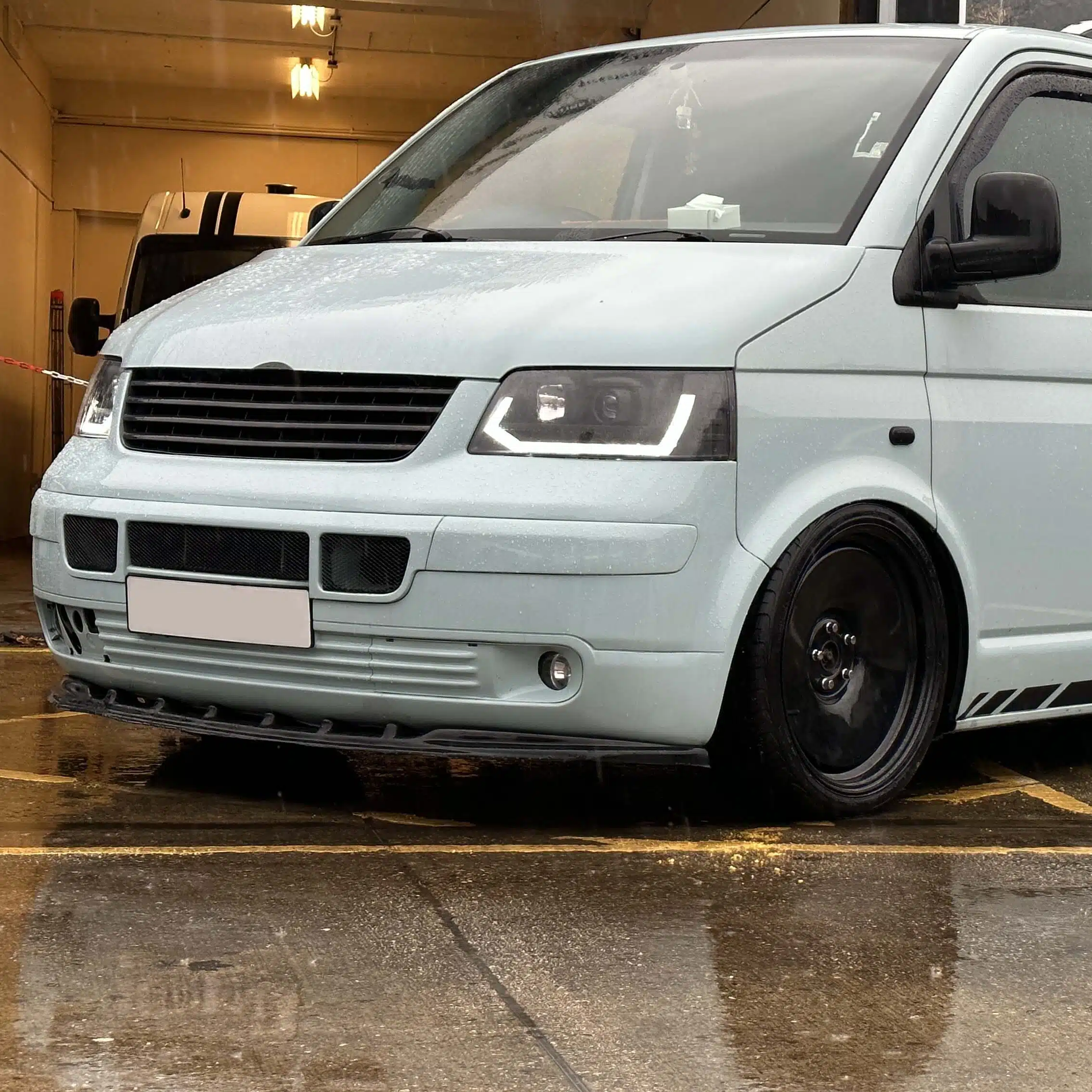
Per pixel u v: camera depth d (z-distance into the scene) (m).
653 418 3.35
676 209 3.90
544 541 3.28
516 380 3.37
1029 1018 2.44
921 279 3.79
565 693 3.36
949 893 3.13
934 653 3.87
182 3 15.46
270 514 3.44
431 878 3.13
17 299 16.17
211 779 4.01
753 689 3.50
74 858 3.20
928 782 4.30
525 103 4.70
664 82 4.43
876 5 8.30
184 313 3.86
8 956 2.59
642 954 2.70
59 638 3.96
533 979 2.56
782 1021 2.40
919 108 4.00
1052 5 7.54
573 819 3.69
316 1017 2.36
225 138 19.02
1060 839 3.64
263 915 2.85
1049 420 4.03
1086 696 4.33
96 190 18.72
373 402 3.45
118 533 3.65
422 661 3.38
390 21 15.81
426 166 4.63
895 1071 2.21
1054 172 4.25
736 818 3.74
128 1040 2.25
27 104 16.66
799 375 3.53
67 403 18.36
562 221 4.03
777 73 4.29
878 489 3.62
